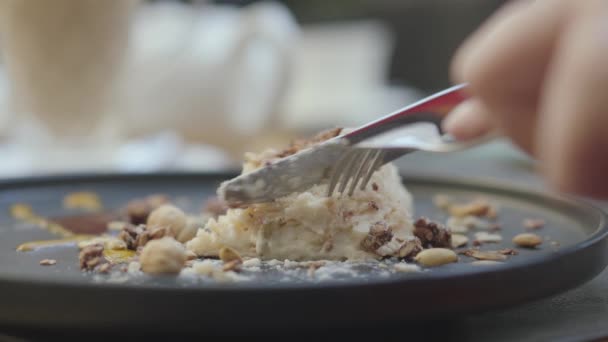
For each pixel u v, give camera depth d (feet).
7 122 2.95
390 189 1.42
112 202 1.83
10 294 1.07
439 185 1.89
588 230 1.50
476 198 1.82
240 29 3.16
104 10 2.35
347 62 5.02
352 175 1.34
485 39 0.99
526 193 1.74
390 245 1.32
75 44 2.36
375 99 4.79
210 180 1.98
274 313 1.04
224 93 3.18
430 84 6.21
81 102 2.47
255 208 1.34
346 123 4.44
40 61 2.37
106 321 1.05
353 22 6.48
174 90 3.16
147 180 1.97
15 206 1.77
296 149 1.42
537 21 0.95
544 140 0.90
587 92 0.86
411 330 1.14
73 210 1.75
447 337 1.13
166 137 3.42
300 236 1.34
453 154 3.33
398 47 6.28
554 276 1.15
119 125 2.71
